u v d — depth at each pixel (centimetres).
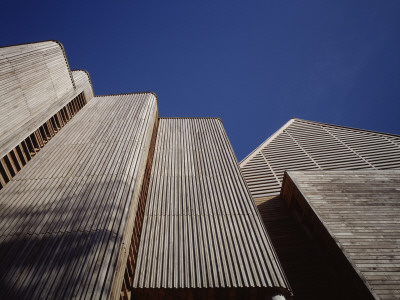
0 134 508
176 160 760
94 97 1047
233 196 593
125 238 376
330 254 526
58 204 430
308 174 742
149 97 941
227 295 393
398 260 446
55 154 597
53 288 295
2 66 535
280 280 383
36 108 635
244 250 441
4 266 327
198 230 492
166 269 412
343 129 1194
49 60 727
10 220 404
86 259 328
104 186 467
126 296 359
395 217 548
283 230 678
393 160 920
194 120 1070
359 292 423
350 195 630
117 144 617
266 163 1063
